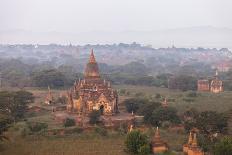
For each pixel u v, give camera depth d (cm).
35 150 19838
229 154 17350
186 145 19900
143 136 19738
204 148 19888
